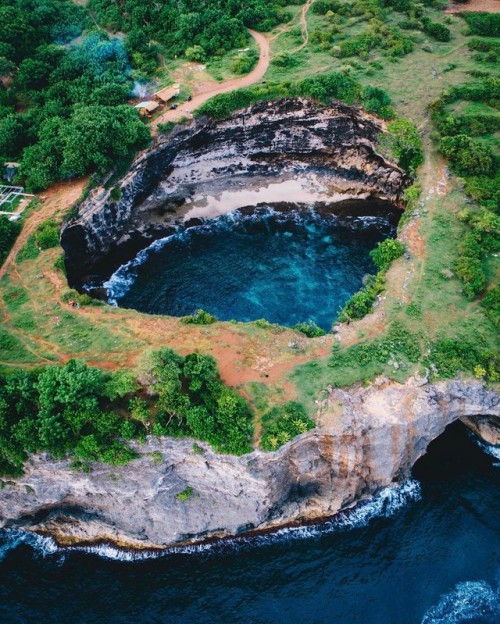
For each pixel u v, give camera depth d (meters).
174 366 56.16
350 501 60.31
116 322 67.69
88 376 54.41
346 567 56.06
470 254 71.69
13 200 80.25
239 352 64.06
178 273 84.19
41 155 79.81
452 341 63.72
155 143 84.00
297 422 55.91
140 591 55.56
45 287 71.06
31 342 65.12
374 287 70.69
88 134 77.75
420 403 59.44
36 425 53.22
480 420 65.19
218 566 57.19
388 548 57.22
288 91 86.44
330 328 75.88
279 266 84.75
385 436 58.00
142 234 88.06
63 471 54.81
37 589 56.09
